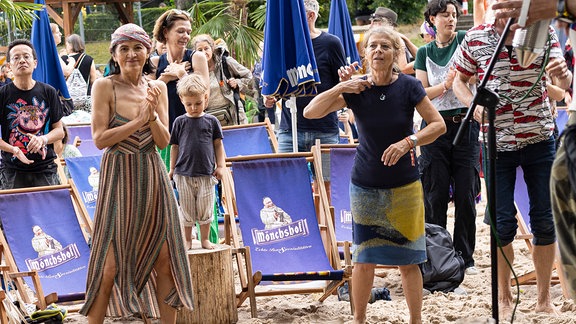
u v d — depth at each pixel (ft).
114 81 20.04
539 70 21.07
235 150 33.27
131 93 20.13
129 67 19.99
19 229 24.32
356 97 19.97
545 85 21.49
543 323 21.30
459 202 26.63
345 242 24.30
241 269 23.72
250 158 25.30
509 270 22.21
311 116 20.17
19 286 22.91
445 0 26.63
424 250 20.34
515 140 21.42
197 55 26.81
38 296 22.49
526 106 21.30
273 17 28.94
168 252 20.11
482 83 15.76
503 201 21.83
